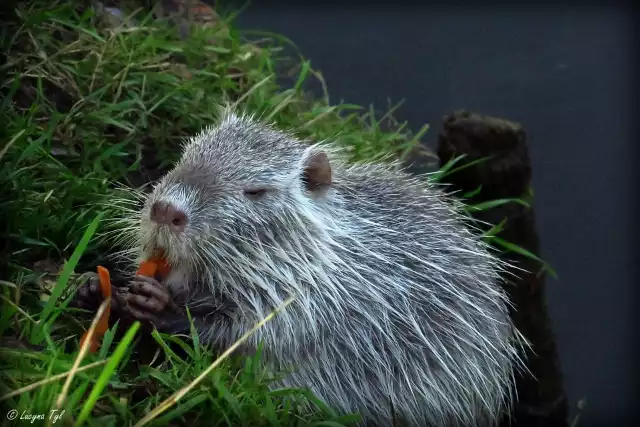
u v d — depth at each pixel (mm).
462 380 1627
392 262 1608
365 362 1587
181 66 1841
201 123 1787
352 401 1593
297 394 1520
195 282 1556
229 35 1933
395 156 1938
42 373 1455
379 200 1645
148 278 1527
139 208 1674
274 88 1917
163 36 1865
